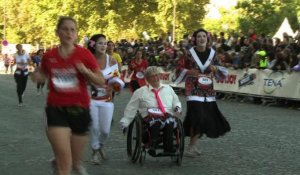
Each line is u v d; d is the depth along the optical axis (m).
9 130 10.81
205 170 7.23
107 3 41.38
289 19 40.22
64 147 4.71
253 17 40.31
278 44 18.45
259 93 17.92
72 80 4.79
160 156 7.40
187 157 8.17
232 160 7.96
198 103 7.91
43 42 60.84
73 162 4.98
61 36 4.81
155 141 7.32
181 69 8.06
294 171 7.23
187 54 8.09
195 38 8.05
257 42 19.14
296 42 19.05
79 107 4.80
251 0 40.09
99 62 7.39
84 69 4.73
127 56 25.28
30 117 13.16
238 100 19.25
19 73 16.12
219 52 20.12
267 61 18.08
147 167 7.40
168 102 7.57
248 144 9.45
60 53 4.81
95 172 7.03
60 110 4.77
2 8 73.06
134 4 43.44
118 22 41.84
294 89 16.45
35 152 8.41
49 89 4.84
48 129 4.75
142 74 14.46
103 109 7.41
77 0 40.66
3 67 53.69
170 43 26.70
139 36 43.62
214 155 8.35
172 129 7.32
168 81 23.62
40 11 45.62
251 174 7.01
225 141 9.75
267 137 10.27
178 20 44.25
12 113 14.05
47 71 4.87
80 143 4.89
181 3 44.09
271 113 14.83
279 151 8.77
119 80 7.38
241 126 11.88
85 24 41.62
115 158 8.02
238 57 19.41
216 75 8.05
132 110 7.56
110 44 10.43
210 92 7.97
